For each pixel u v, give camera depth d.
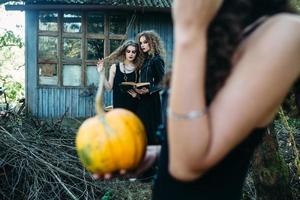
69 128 8.05
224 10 1.20
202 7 1.08
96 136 1.44
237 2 1.20
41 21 11.29
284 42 1.12
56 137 7.43
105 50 11.50
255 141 1.27
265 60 1.11
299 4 2.62
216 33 1.16
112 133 1.44
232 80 1.13
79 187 6.16
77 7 10.75
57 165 6.24
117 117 1.49
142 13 11.49
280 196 3.97
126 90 6.54
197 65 1.09
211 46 1.16
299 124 6.68
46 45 11.37
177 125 1.10
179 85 1.09
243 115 1.09
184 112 1.09
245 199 5.43
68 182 6.15
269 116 1.26
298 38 1.14
